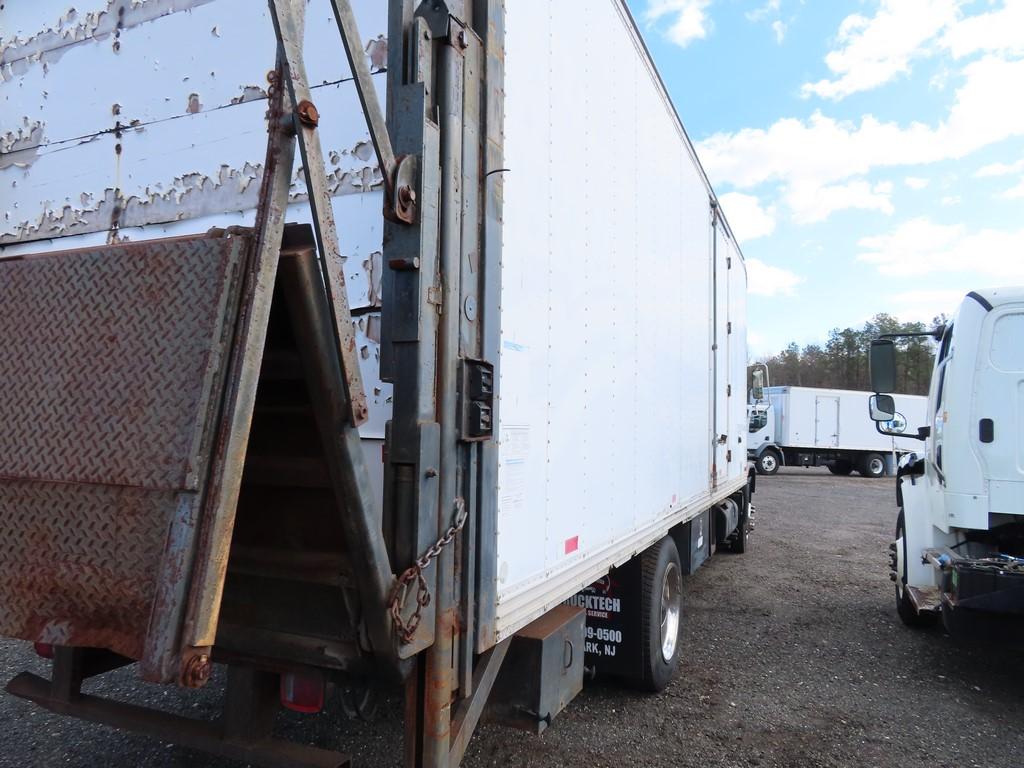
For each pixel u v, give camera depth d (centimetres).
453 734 194
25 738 345
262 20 230
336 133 211
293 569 192
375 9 204
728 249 732
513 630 227
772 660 505
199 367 144
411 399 182
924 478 542
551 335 264
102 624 145
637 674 402
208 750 207
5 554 156
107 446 149
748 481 966
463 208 200
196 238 153
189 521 137
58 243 264
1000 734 390
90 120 260
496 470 213
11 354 165
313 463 182
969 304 457
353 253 208
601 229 323
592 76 313
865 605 667
